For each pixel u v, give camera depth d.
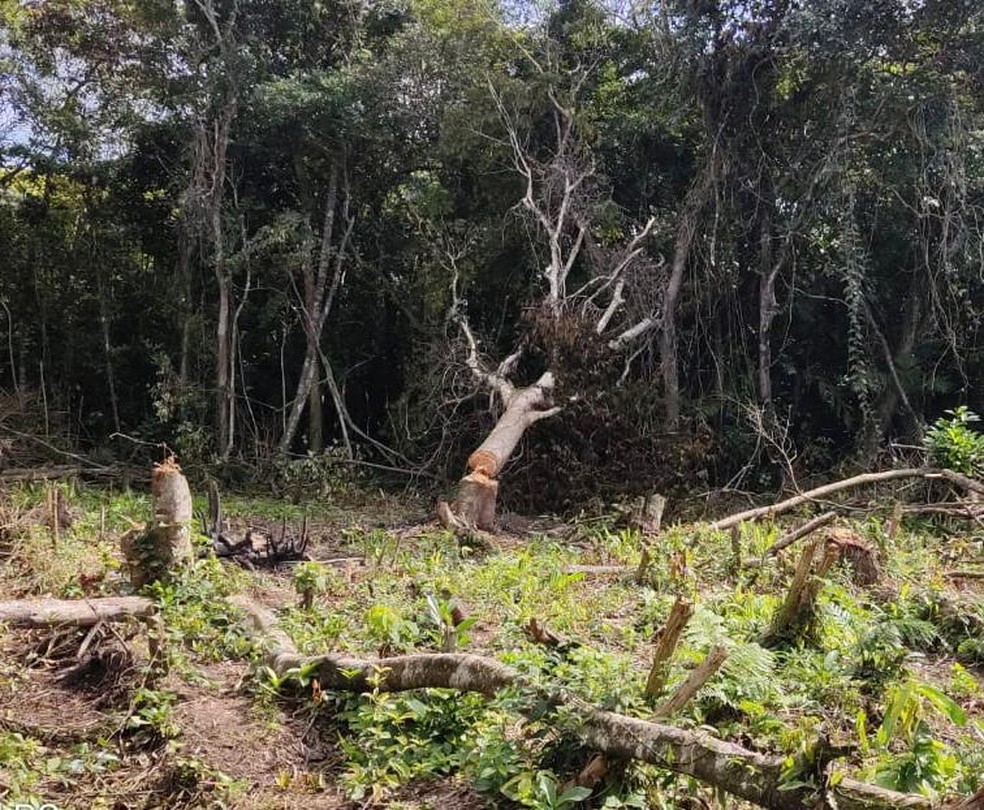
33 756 3.94
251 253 15.43
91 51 15.61
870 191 14.26
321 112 14.82
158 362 15.38
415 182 16.25
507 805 3.43
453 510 10.33
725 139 13.83
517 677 3.68
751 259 14.73
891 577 6.96
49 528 7.77
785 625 5.29
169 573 6.09
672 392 13.61
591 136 15.09
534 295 15.06
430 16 15.47
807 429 15.02
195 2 15.20
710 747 3.00
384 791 3.60
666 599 6.13
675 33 13.80
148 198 16.95
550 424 12.16
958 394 14.80
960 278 14.05
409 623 5.15
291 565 7.89
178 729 4.09
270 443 15.49
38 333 16.72
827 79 13.31
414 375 15.52
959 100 13.23
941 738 4.18
